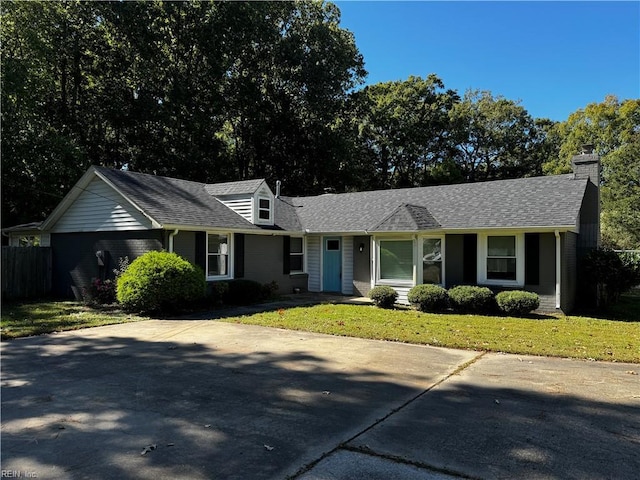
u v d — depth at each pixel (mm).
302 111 31266
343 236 16969
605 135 33250
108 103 24328
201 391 5297
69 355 7180
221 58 26578
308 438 3908
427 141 38844
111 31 24219
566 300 12430
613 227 23188
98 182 14031
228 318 10898
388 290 12969
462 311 12117
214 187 16797
